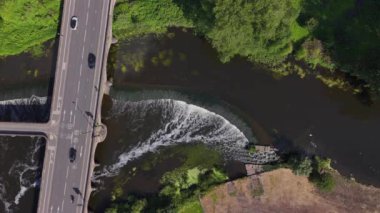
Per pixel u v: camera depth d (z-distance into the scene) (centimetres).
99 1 12081
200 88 12238
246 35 10881
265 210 11538
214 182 11788
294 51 11844
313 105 11938
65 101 12056
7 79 12581
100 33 12050
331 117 11875
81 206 11788
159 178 12038
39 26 12500
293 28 11781
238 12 10338
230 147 11981
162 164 12106
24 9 12219
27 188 12331
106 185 12156
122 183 12125
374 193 11444
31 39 12500
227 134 12044
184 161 12050
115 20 12225
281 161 11738
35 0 12206
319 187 11450
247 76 12150
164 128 12231
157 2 12188
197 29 12131
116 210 11775
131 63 12419
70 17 12144
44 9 12312
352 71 11556
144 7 12219
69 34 12144
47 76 12475
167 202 11775
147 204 11794
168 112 12256
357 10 11681
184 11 12069
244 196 11638
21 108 12475
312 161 11612
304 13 11794
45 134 12050
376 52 11362
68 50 12131
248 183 11688
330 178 11375
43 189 11912
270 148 11825
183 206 11669
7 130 12106
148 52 12412
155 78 12350
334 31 11650
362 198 11438
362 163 11644
